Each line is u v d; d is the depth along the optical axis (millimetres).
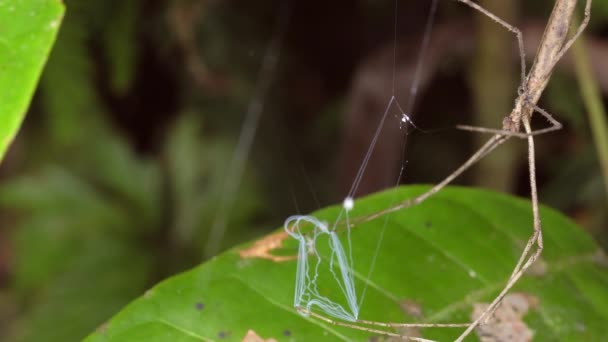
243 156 466
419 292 295
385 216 302
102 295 418
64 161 467
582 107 405
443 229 303
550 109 406
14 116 266
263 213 460
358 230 299
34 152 503
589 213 434
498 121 380
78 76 379
